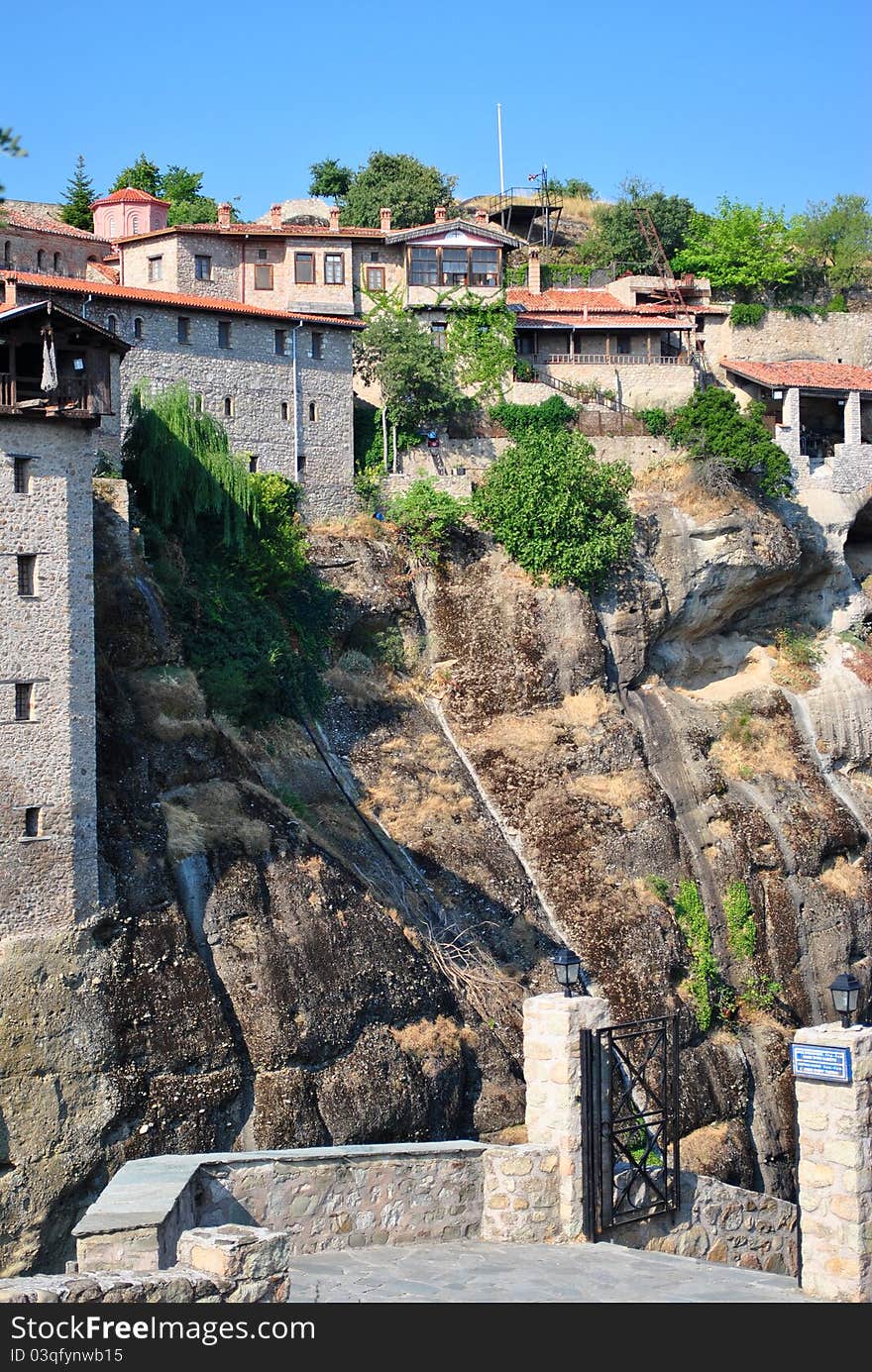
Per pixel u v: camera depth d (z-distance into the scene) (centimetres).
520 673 6888
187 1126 4347
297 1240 2467
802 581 8156
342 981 4806
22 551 4312
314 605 6531
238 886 4706
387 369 7519
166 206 9219
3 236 8181
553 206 11712
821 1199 2350
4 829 4216
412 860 5944
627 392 8538
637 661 7269
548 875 6309
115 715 4712
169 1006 4403
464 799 6378
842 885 7188
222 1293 1839
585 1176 2711
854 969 7000
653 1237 2988
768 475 8012
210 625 5628
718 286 9831
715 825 6981
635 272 10294
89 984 4291
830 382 8788
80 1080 4191
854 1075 2341
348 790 6091
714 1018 6294
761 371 8831
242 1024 4556
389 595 6856
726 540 7562
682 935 6359
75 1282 1744
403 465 7562
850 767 7812
